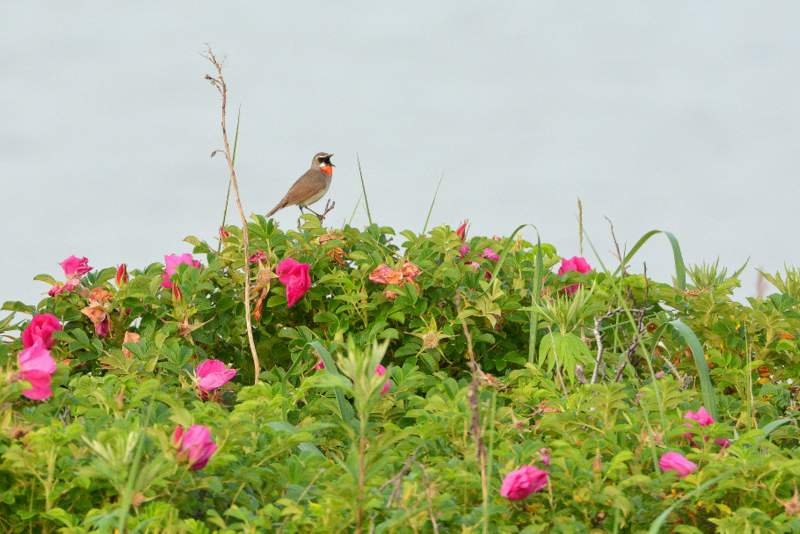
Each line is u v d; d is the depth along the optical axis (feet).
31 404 27.99
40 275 39.29
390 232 44.06
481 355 39.81
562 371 36.40
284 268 39.14
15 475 23.02
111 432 22.34
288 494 23.82
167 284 40.52
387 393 31.68
